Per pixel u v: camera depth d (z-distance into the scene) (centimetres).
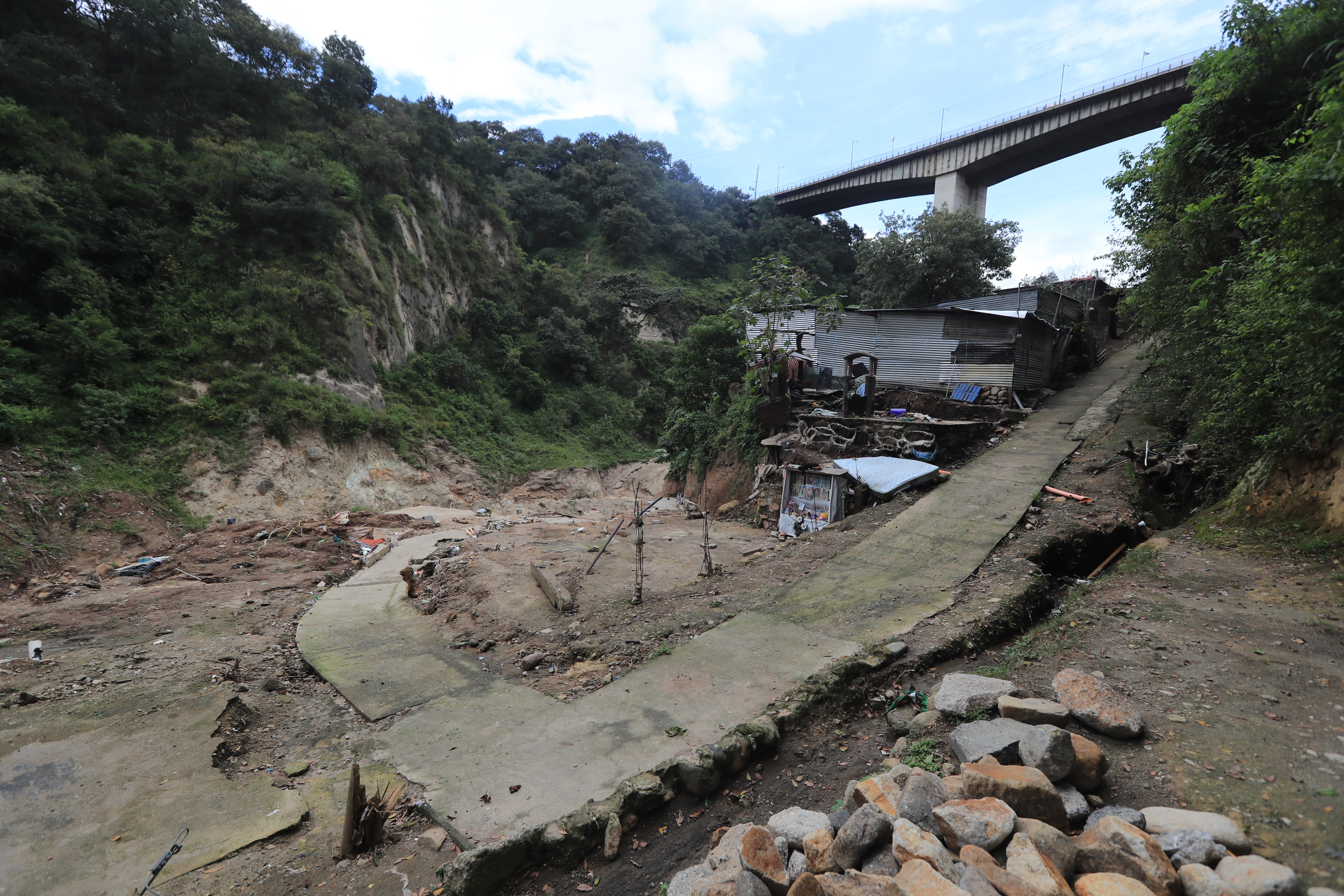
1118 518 1063
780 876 352
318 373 2756
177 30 3020
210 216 2700
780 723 548
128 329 2275
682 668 666
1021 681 555
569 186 7312
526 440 4122
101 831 449
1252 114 1005
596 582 1030
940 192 5388
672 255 6962
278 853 437
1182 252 1185
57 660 783
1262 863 292
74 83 2512
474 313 4469
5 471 1617
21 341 1947
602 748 531
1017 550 969
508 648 804
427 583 1157
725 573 1035
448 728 598
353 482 2595
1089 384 2045
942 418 1778
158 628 937
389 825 463
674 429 2359
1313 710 454
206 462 2119
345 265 3238
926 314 1948
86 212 2286
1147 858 306
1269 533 841
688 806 478
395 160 3862
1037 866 305
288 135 3400
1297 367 749
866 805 378
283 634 940
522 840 415
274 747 595
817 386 2178
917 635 709
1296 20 903
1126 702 484
